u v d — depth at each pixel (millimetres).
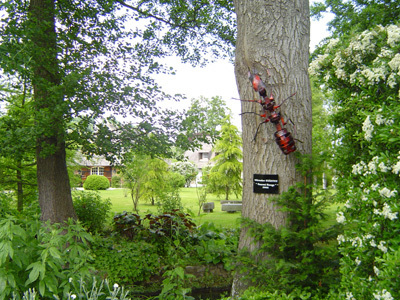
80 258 2725
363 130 2787
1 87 7035
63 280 2602
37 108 6281
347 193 2871
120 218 8234
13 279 2287
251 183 4344
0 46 4730
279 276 3695
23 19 5750
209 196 25094
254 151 4320
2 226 2408
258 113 4273
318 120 20281
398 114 2500
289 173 4129
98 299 2711
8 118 6156
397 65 2748
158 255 6844
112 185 36031
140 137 7152
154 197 18234
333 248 3438
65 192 7340
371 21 10117
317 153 3820
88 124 6695
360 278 2592
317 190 3668
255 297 3238
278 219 4105
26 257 2447
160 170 17562
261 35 4234
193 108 7285
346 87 3475
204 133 7184
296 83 4203
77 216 8047
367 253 2621
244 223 4109
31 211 7004
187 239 7172
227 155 19547
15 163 8570
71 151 9797
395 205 2359
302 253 3545
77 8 7555
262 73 4230
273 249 3924
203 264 6215
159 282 6055
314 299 3307
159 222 7656
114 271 5605
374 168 2682
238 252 4188
